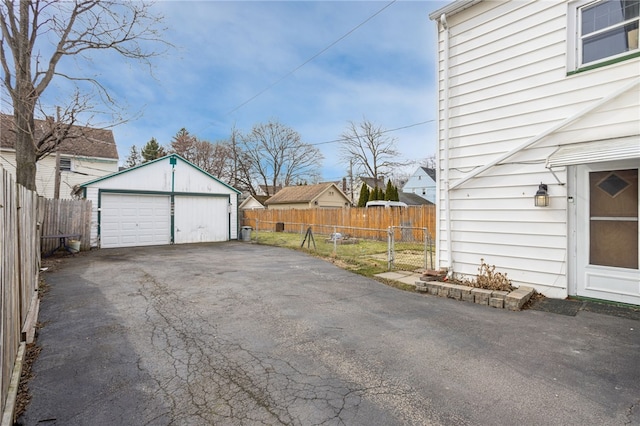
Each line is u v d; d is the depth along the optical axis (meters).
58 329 3.96
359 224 17.45
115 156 19.34
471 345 3.39
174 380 2.76
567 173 4.84
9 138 15.12
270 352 3.29
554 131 4.88
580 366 2.90
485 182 5.67
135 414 2.30
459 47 5.99
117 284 6.36
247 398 2.48
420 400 2.42
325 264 8.79
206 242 15.05
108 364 3.05
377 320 4.22
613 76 4.44
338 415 2.25
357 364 3.00
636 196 4.32
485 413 2.25
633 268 4.36
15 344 2.98
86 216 11.93
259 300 5.21
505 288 5.06
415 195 33.59
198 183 15.13
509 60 5.39
